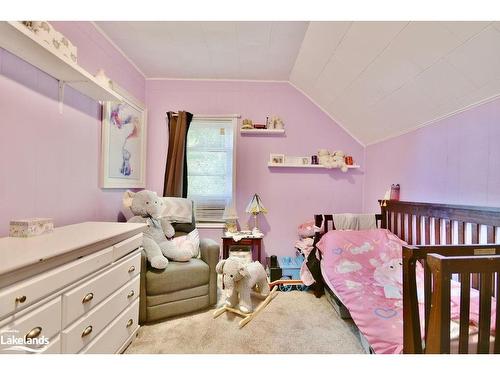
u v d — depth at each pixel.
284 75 3.07
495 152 1.59
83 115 1.98
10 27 1.13
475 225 1.67
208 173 3.24
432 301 0.99
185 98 3.18
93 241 1.26
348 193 3.26
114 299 1.47
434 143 2.09
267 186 3.22
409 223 2.33
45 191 1.62
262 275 2.32
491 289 0.97
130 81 2.77
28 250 1.07
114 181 2.39
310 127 3.22
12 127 1.39
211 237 3.17
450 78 1.69
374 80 2.19
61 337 1.09
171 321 2.01
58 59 1.43
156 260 1.97
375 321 1.44
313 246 2.61
